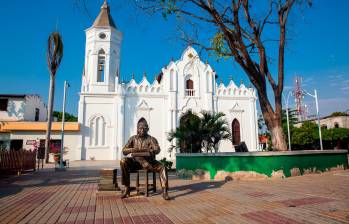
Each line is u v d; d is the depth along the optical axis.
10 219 5.08
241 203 6.03
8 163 14.23
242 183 9.66
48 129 26.00
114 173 8.05
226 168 11.16
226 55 12.46
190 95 34.53
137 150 7.25
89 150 30.97
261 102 12.71
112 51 34.84
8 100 34.06
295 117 55.62
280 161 10.92
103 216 5.24
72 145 30.84
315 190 7.36
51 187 9.88
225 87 35.62
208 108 34.03
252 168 10.80
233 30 12.05
